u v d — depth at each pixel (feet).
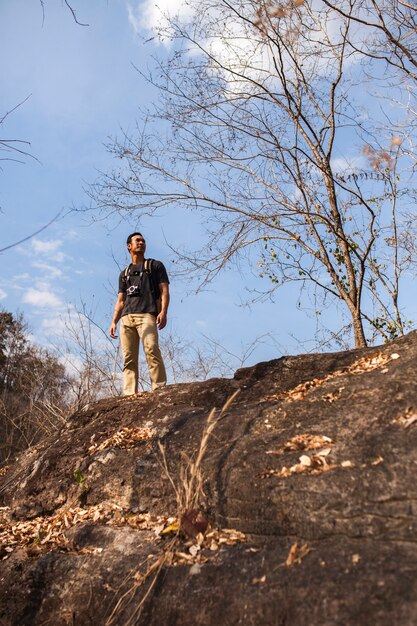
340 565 10.41
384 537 10.56
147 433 18.13
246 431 15.26
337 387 15.38
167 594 12.00
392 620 9.09
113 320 23.80
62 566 14.35
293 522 11.78
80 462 18.44
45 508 17.92
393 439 12.15
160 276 23.35
